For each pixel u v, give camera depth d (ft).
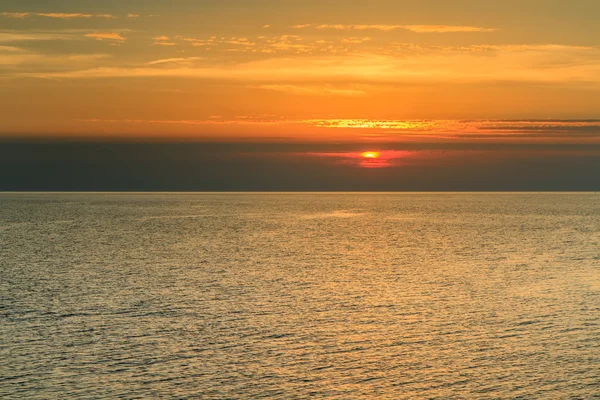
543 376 129.80
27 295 209.67
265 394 120.88
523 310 187.83
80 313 182.39
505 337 157.58
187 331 162.61
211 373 131.23
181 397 118.83
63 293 213.87
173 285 231.91
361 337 157.99
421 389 123.75
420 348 148.66
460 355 143.23
